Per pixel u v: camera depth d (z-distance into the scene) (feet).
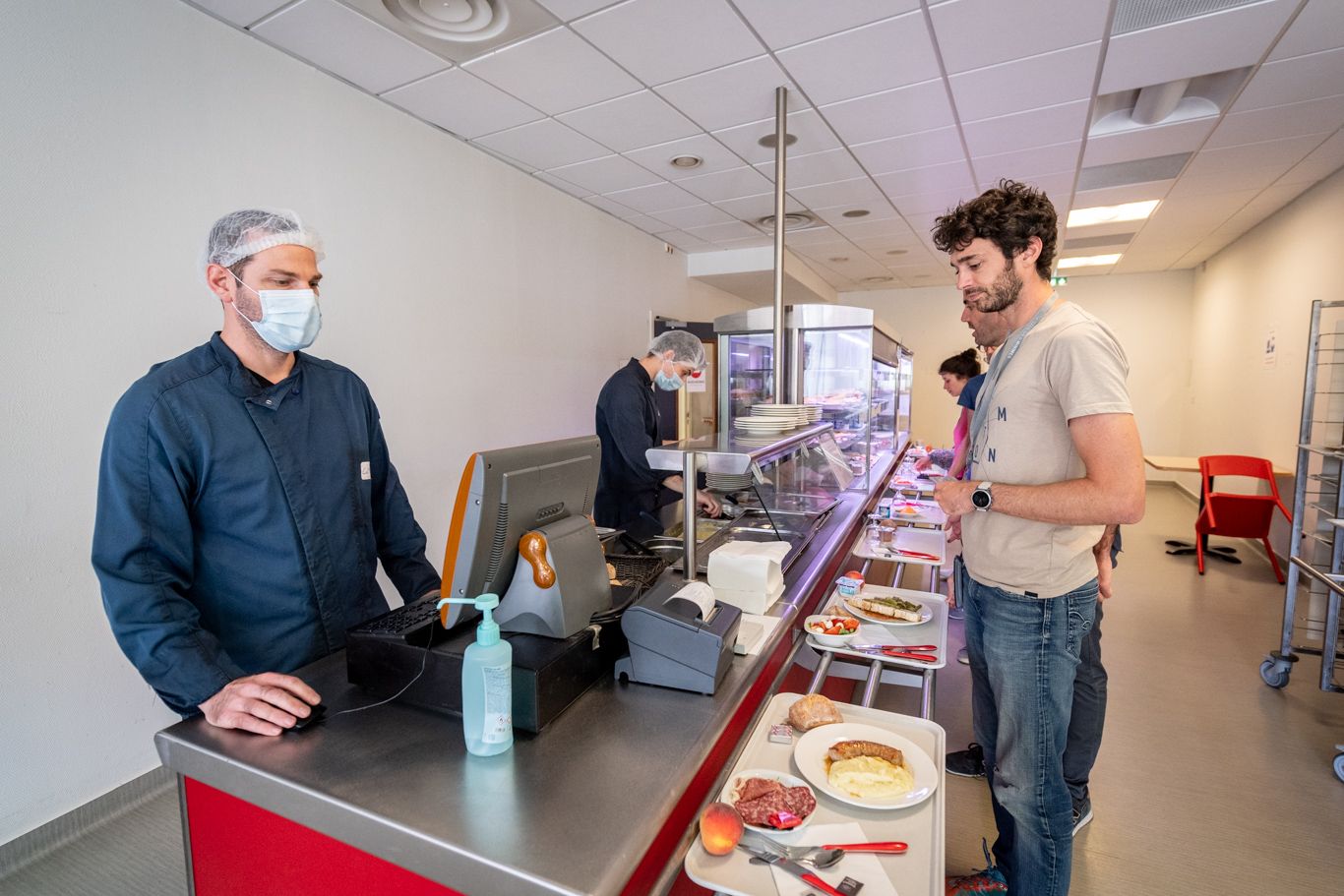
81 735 6.40
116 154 6.50
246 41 7.61
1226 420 19.94
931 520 9.74
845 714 4.11
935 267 22.76
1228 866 6.02
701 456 5.03
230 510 4.08
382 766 2.91
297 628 4.34
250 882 3.11
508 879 2.30
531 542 3.46
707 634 3.53
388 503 5.21
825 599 6.70
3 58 5.71
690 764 2.95
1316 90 9.45
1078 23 7.60
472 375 11.28
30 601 6.04
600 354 15.29
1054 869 4.22
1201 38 7.98
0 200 5.74
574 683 3.46
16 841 5.93
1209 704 9.03
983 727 4.99
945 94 9.38
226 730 3.22
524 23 7.44
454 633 3.56
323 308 8.70
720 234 17.58
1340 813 6.72
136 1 6.60
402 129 9.75
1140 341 25.30
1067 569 4.08
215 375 4.12
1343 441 12.17
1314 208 13.76
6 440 5.86
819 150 11.54
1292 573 9.30
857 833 3.02
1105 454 3.63
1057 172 12.87
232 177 7.54
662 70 8.57
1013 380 4.20
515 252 12.26
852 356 12.41
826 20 7.45
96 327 6.42
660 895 2.77
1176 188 13.99
